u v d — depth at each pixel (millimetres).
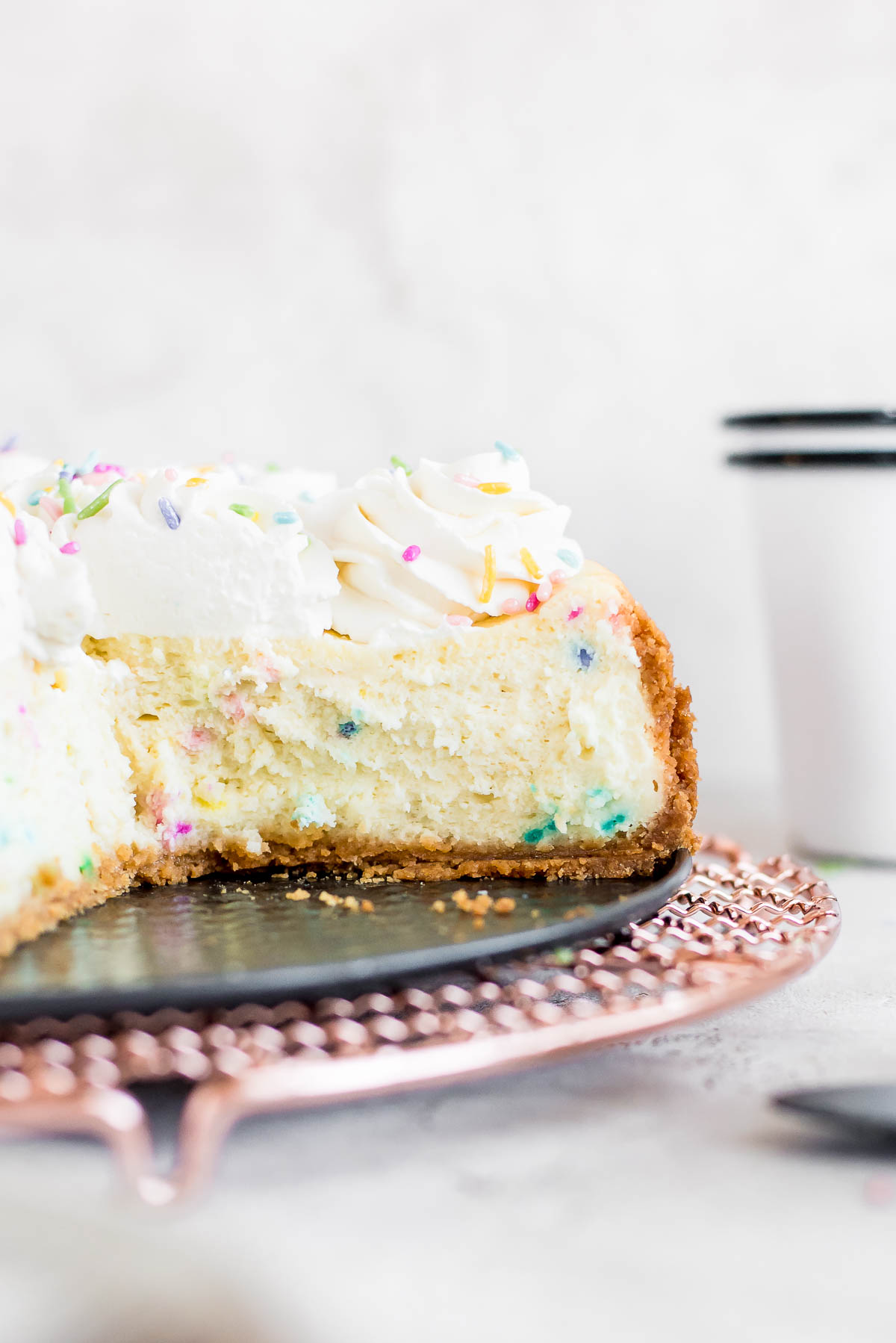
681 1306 335
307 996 376
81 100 663
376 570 455
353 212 665
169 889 447
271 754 458
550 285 661
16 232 668
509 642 452
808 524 517
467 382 667
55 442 673
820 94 645
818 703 522
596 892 434
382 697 453
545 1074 392
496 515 460
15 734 415
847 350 649
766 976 381
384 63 657
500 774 455
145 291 670
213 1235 347
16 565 425
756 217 650
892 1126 356
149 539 446
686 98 650
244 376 671
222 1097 342
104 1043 361
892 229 645
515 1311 334
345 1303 334
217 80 661
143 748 453
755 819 581
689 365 657
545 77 654
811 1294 338
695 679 661
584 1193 357
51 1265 342
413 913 419
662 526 661
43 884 413
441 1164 364
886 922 475
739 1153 367
